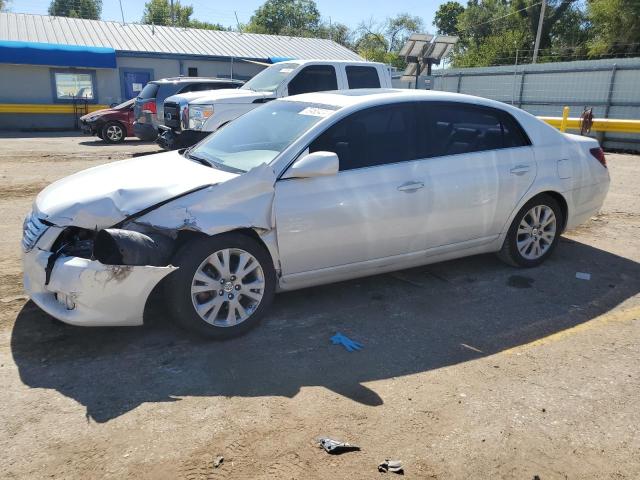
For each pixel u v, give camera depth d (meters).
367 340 3.95
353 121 4.32
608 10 34.88
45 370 3.46
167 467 2.63
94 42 23.98
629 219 7.53
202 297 3.80
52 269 3.53
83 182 4.05
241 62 26.00
